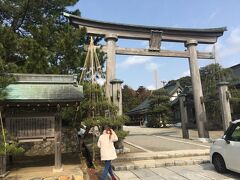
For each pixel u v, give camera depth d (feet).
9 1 50.65
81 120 39.73
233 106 73.51
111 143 26.35
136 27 51.44
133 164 32.32
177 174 28.17
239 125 25.84
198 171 29.04
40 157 41.32
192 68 55.42
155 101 120.16
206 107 81.76
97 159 36.27
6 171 30.58
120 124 34.73
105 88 41.78
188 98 97.86
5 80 26.04
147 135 72.23
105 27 49.49
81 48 47.62
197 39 56.49
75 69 45.68
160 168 31.48
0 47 32.78
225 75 81.82
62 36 45.47
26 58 45.24
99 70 39.40
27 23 53.78
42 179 26.89
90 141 43.27
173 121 129.49
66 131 47.70
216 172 28.04
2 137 26.32
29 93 31.14
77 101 31.48
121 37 51.44
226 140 26.25
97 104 34.96
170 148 42.96
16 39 41.93
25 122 30.86
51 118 31.65
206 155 37.22
